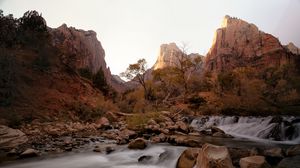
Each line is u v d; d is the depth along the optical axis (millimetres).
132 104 38781
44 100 23578
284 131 14031
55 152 9461
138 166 7410
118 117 28203
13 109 17891
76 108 25625
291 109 23984
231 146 10492
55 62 35375
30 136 13266
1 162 7633
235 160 6102
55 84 29812
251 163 5039
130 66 45750
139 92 46094
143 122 19422
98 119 24016
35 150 9062
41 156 8695
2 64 20703
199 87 49812
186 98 41000
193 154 6090
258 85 34906
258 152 6641
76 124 19953
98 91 40844
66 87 31297
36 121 17688
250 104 28375
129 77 46406
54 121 19453
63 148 10328
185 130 16406
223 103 32844
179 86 50750
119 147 10359
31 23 38781
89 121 24000
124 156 8703
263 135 15422
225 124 21219
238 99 31625
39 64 30484
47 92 25875
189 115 29797
